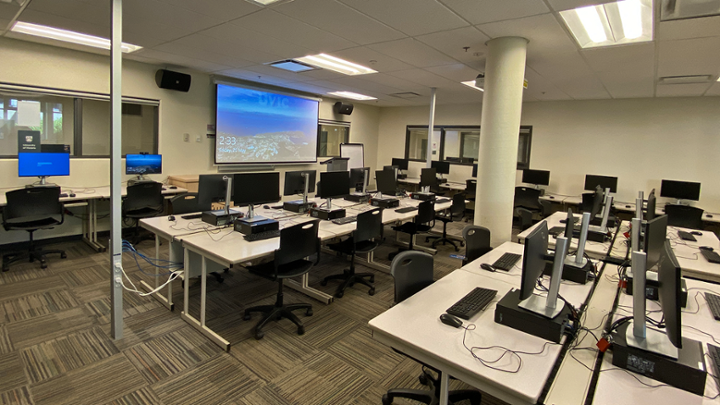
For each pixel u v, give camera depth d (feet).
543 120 24.70
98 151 17.72
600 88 18.81
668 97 20.54
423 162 30.53
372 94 25.13
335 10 9.98
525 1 8.79
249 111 22.31
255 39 12.92
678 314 4.41
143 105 18.40
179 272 10.43
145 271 13.37
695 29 9.74
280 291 10.11
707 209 20.02
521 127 25.63
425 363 5.43
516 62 11.73
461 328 5.90
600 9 9.45
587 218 8.21
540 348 5.41
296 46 13.65
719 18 8.95
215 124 20.77
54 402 6.84
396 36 12.00
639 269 5.21
